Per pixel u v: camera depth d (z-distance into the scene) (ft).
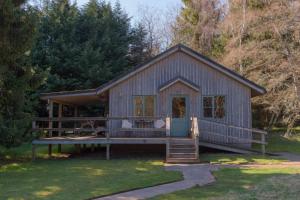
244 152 79.46
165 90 84.74
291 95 103.04
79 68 128.06
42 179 51.55
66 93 84.58
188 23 157.38
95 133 88.22
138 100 85.10
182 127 83.76
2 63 61.77
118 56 142.41
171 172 56.34
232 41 116.16
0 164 67.00
